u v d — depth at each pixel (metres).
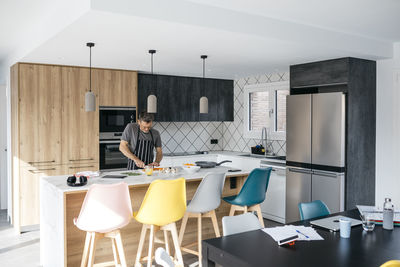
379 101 4.69
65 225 2.96
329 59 4.49
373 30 3.86
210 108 6.40
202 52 4.02
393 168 4.60
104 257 3.42
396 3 2.97
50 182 3.28
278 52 4.04
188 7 2.88
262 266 1.82
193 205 3.31
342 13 3.26
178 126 6.46
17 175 4.70
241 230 2.50
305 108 4.67
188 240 3.91
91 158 5.07
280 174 5.12
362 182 4.59
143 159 4.19
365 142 4.60
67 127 4.90
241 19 3.18
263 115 6.13
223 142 6.98
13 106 4.93
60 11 3.04
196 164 4.20
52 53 4.02
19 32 4.02
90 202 2.74
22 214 4.71
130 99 5.36
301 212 2.85
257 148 5.93
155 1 2.72
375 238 2.25
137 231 3.57
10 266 3.66
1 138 6.13
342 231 2.27
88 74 5.02
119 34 3.16
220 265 2.18
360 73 4.49
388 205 2.46
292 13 3.25
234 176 4.05
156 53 4.05
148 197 2.92
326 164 4.46
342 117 4.29
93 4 2.48
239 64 4.87
